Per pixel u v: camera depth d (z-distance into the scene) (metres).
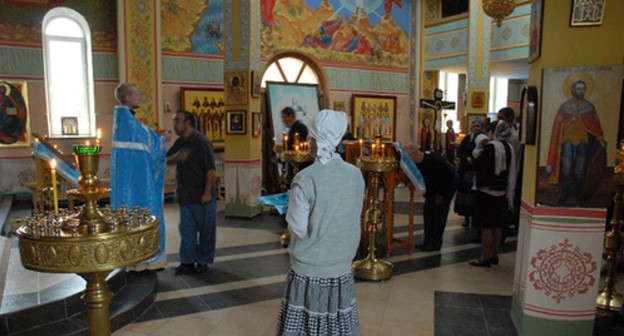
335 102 10.86
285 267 4.66
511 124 5.41
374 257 4.41
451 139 11.49
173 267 4.62
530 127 2.96
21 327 2.93
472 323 3.36
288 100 9.80
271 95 9.55
